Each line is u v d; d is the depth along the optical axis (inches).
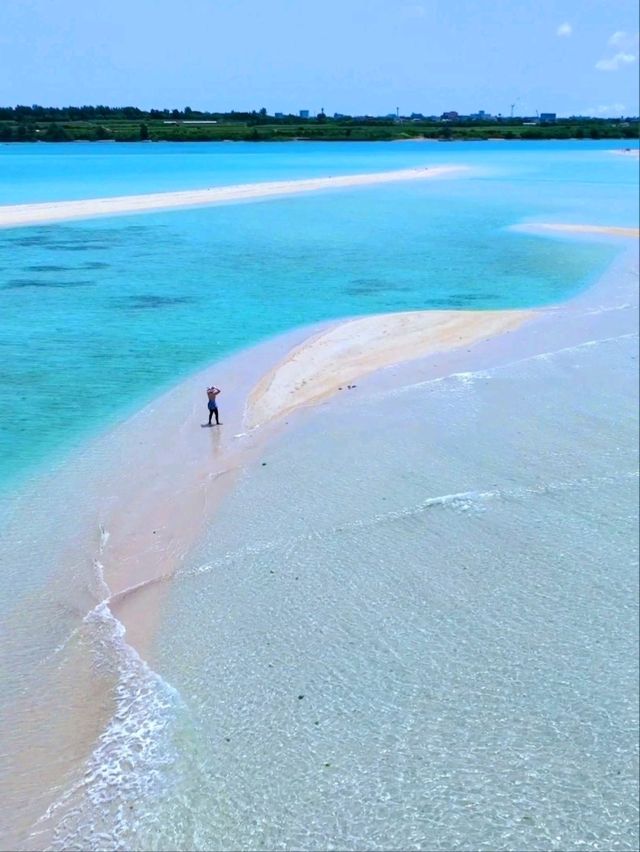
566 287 1736.0
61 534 647.1
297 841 446.3
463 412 1015.0
